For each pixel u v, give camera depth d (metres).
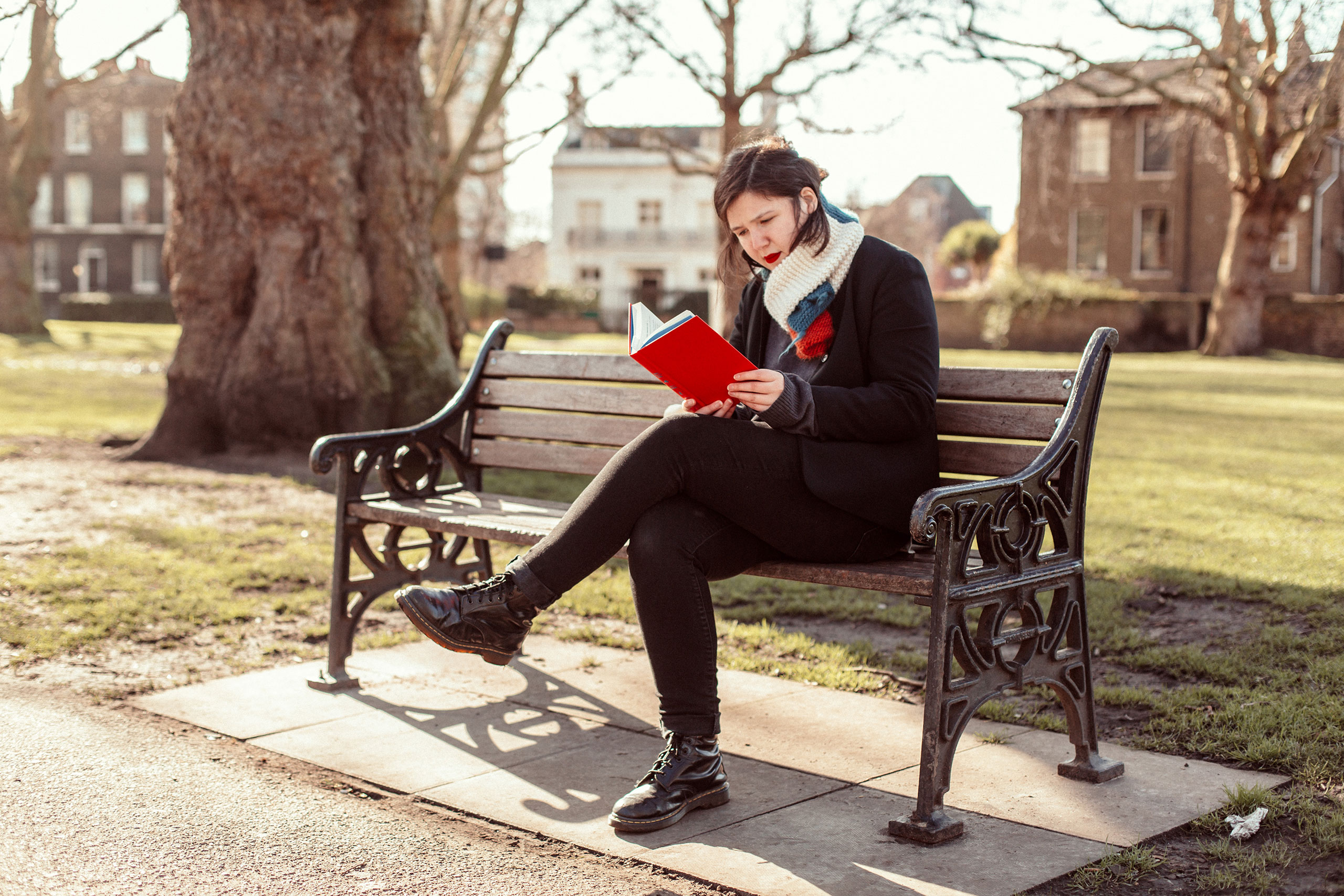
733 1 19.12
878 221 53.97
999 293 31.20
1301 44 14.75
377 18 8.30
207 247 8.29
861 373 2.54
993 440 3.28
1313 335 27.91
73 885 2.02
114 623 3.94
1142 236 34.88
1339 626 3.72
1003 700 3.21
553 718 3.06
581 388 3.47
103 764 2.65
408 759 2.73
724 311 21.59
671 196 55.53
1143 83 20.39
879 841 2.24
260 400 8.23
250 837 2.25
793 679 3.45
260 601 4.36
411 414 8.48
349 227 8.27
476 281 54.03
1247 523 5.91
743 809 2.42
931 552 2.62
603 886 2.05
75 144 48.69
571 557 2.34
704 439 2.36
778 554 2.50
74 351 21.92
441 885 2.05
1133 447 9.53
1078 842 2.22
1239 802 2.36
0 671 3.39
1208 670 3.35
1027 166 34.94
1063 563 2.51
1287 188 25.47
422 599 2.36
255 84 7.98
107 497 6.66
